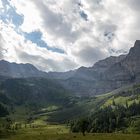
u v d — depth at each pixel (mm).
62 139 136500
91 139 130625
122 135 142500
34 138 147375
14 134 186250
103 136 139125
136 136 136125
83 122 164625
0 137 169500
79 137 138000
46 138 143500
